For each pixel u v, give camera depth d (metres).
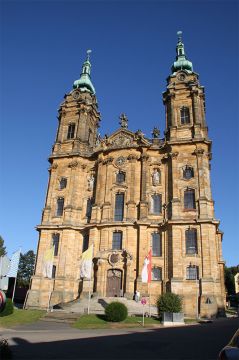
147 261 51.72
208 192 60.19
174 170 62.59
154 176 65.06
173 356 20.75
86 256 54.41
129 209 62.19
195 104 68.06
